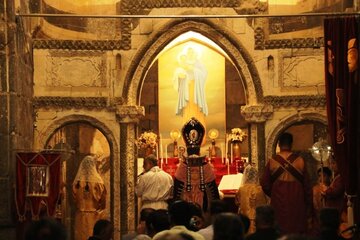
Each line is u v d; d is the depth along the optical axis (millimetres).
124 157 21656
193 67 25984
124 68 21859
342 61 17766
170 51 26031
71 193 22891
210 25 21891
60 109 21625
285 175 15594
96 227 12266
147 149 23219
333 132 17625
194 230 11859
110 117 21797
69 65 21750
